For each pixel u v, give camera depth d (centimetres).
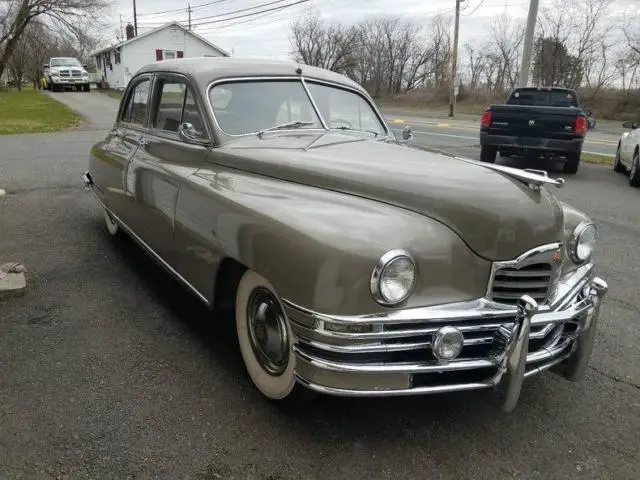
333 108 416
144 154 421
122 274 469
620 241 631
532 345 275
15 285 420
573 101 1331
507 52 4375
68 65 3944
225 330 375
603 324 409
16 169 959
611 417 296
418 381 249
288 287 246
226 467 248
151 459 251
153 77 435
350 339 233
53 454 252
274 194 289
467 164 303
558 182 267
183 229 340
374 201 275
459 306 248
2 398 291
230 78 379
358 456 259
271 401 294
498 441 273
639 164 973
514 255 259
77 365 325
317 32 5625
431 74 5453
